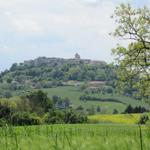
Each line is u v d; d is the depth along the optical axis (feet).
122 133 26.76
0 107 294.46
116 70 196.24
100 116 488.44
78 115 337.93
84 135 24.88
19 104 386.93
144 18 200.34
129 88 194.90
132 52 195.11
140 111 593.42
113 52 196.65
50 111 324.80
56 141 20.18
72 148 19.25
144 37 198.29
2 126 25.04
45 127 29.81
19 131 25.34
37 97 416.67
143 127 24.29
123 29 200.23
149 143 19.98
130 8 201.05
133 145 19.58
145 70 192.54
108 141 20.84
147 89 191.93
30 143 21.07
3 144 20.88
